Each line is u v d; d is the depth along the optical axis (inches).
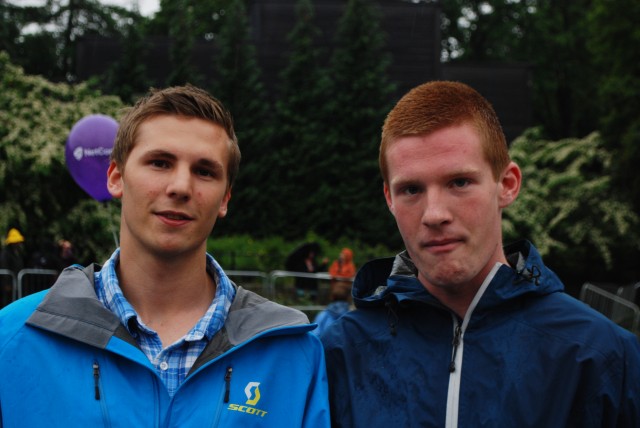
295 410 87.0
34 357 81.4
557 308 88.0
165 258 85.0
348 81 892.0
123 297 85.5
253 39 1007.0
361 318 97.3
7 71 619.2
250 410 84.0
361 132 864.9
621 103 814.5
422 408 88.2
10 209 547.2
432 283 88.7
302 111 888.9
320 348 92.6
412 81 1021.8
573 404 83.2
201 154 85.1
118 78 895.1
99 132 293.1
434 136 86.4
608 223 798.5
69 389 80.3
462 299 90.5
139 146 85.4
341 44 997.8
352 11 906.7
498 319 89.3
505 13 1318.9
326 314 216.8
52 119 597.0
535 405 83.9
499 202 91.0
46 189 566.3
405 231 88.9
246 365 86.1
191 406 82.2
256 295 92.5
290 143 882.1
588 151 820.0
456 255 86.2
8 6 1234.0
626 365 83.4
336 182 856.3
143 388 81.7
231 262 669.3
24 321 83.4
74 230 585.0
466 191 86.4
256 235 813.2
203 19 1360.7
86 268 91.3
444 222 85.7
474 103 88.6
